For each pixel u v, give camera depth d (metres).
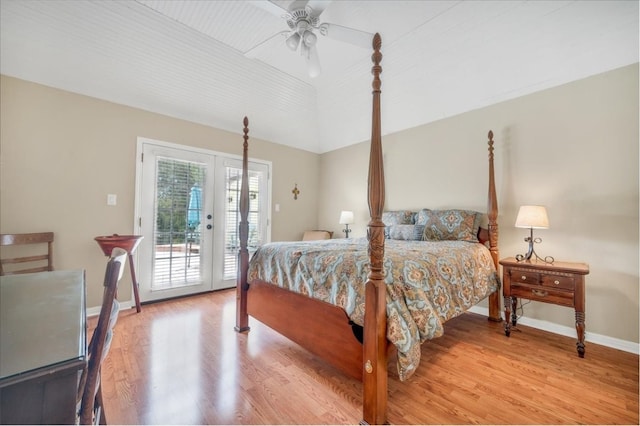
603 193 2.36
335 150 4.91
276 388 1.66
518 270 2.42
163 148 3.38
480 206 3.11
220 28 2.69
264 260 2.27
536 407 1.51
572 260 2.49
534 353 2.14
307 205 5.01
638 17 2.04
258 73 3.42
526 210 2.43
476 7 2.34
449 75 3.01
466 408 1.51
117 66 2.79
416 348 1.39
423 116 3.56
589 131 2.43
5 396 0.51
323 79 3.68
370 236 1.40
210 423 1.37
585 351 2.18
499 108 2.97
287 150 4.72
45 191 2.63
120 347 2.15
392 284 1.46
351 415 1.44
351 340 1.54
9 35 2.30
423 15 2.45
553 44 2.39
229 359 1.98
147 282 3.25
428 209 3.36
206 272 3.72
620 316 2.26
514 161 2.85
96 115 2.92
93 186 2.89
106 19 2.44
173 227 3.45
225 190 3.93
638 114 2.21
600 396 1.61
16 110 2.51
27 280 1.10
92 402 0.77
